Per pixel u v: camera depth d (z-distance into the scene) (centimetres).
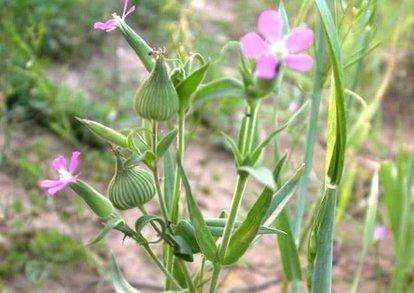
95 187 44
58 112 43
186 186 16
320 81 23
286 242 23
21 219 39
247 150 16
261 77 14
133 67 58
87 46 59
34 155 45
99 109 48
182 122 16
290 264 23
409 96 58
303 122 31
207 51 53
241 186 16
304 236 27
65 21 57
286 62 14
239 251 17
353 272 41
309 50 24
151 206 42
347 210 45
